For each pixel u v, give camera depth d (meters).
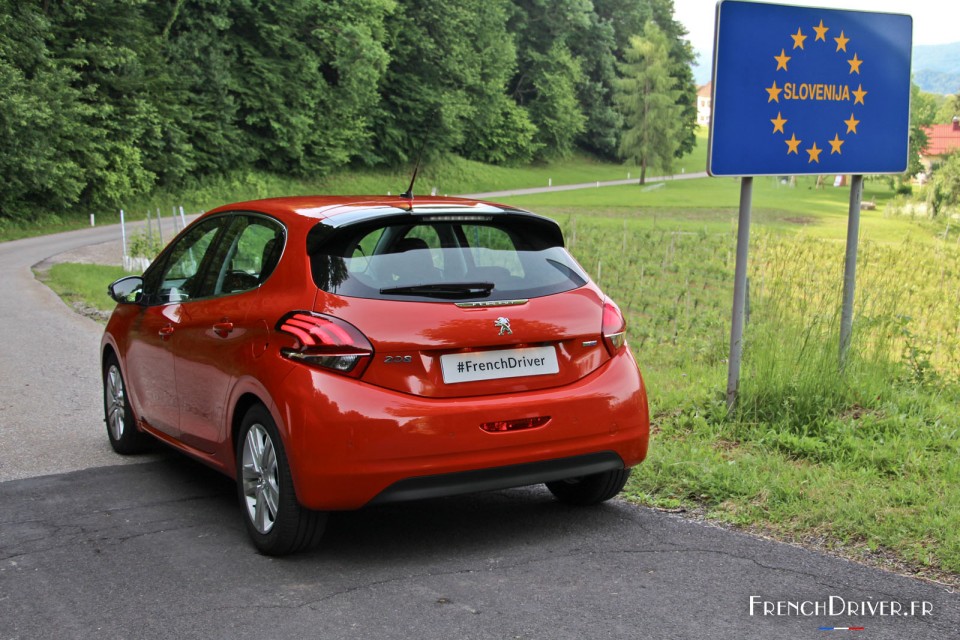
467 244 4.34
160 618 3.49
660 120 100.19
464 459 3.95
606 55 122.19
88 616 3.52
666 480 5.10
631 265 21.73
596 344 4.37
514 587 3.73
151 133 56.78
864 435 5.65
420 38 84.38
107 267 25.69
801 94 6.33
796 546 4.14
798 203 75.50
